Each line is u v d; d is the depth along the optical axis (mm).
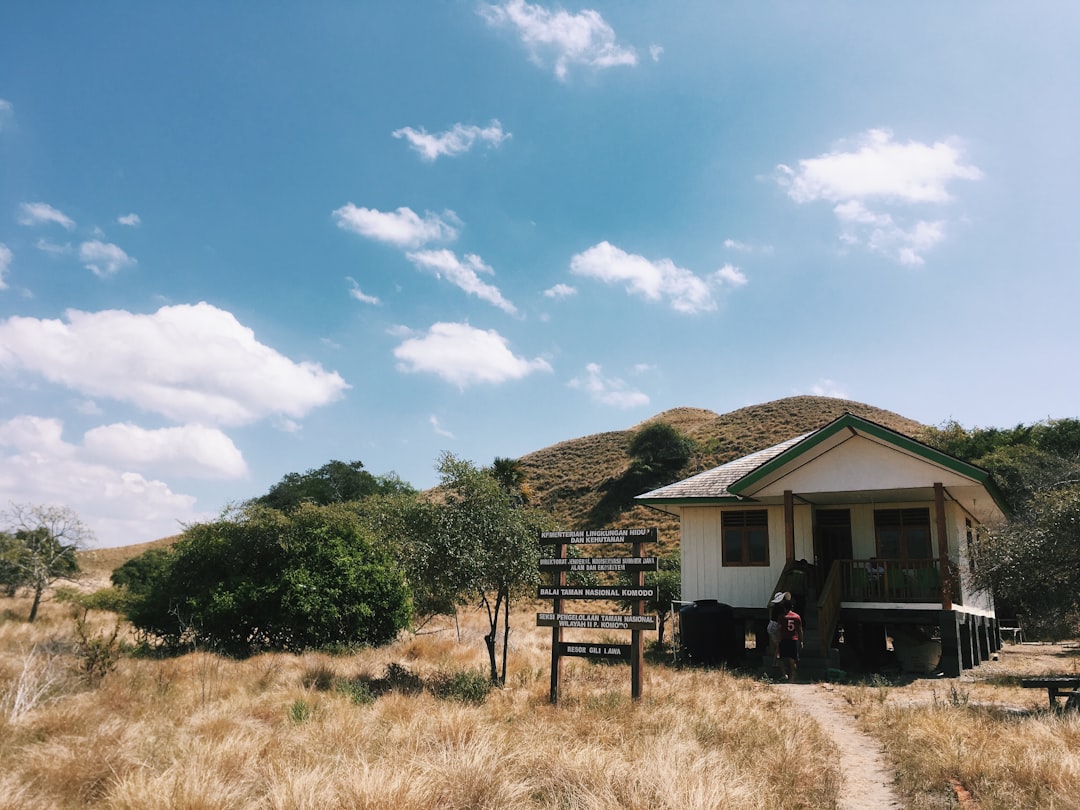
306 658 17484
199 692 11555
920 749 8898
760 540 22812
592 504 68562
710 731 9344
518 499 15992
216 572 22750
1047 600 15266
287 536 22828
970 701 13305
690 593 23203
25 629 22562
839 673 17969
